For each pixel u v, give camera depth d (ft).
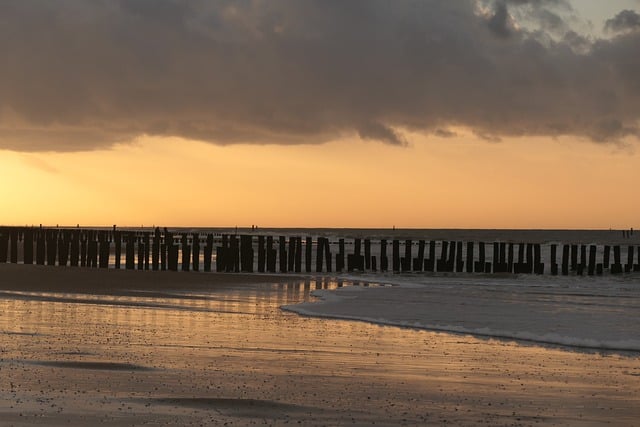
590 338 54.03
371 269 152.66
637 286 112.78
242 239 147.33
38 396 31.09
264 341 49.60
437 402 32.60
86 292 83.87
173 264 144.87
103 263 147.43
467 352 47.37
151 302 75.20
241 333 53.31
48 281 97.66
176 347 45.85
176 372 37.63
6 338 47.70
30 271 116.16
